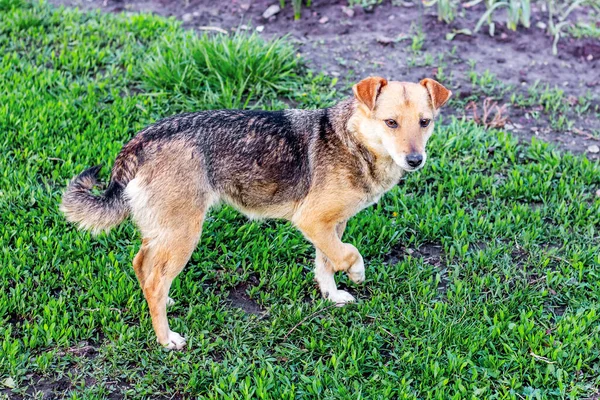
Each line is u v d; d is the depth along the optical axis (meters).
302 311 2.67
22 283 2.69
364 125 2.57
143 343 2.59
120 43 3.51
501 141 3.17
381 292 2.72
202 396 2.48
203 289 2.74
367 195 2.63
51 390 2.49
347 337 2.61
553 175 3.07
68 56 3.40
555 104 3.33
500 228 2.89
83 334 2.59
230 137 2.58
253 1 3.80
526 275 2.77
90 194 2.55
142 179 2.53
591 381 2.52
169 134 2.55
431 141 3.14
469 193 3.02
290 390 2.48
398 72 3.45
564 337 2.59
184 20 3.71
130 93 3.30
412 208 2.95
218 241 2.84
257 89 3.29
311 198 2.61
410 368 2.54
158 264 2.54
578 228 2.90
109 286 2.69
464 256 2.82
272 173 2.60
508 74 3.47
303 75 3.40
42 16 3.59
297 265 2.80
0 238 2.78
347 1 3.79
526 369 2.54
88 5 3.82
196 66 3.32
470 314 2.67
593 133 3.24
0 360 2.51
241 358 2.57
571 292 2.72
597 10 3.85
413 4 3.80
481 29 3.68
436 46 3.59
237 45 3.34
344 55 3.52
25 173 2.97
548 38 3.64
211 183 2.57
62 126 3.13
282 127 2.61
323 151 2.60
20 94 3.21
